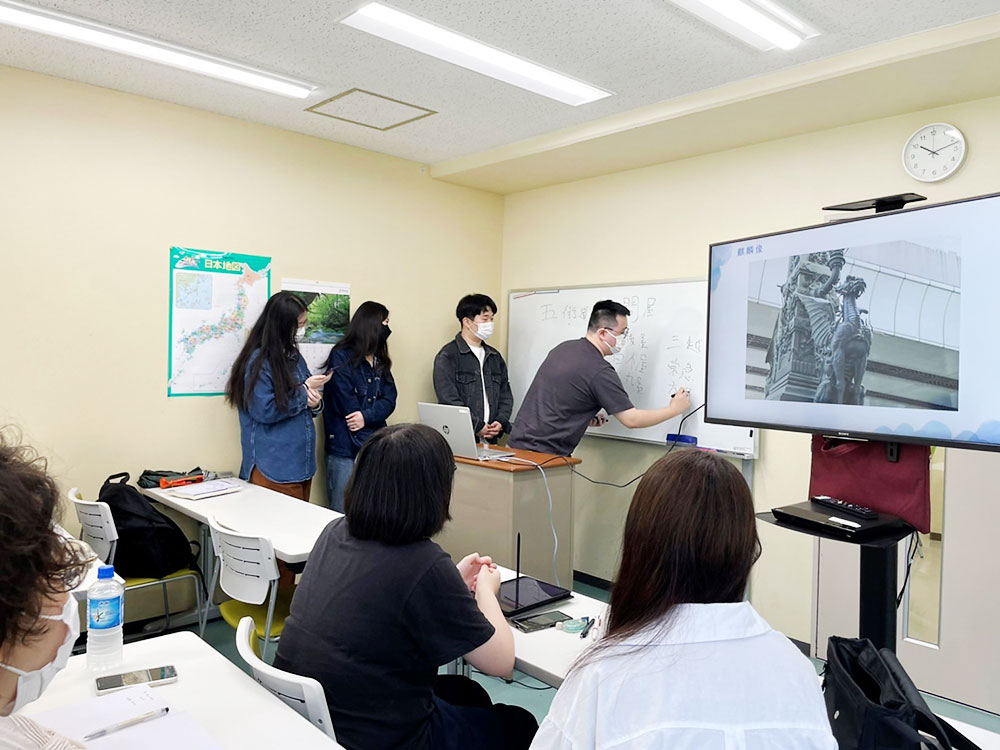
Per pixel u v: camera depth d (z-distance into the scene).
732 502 1.01
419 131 3.79
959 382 1.63
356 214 4.14
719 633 0.97
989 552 2.82
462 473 3.72
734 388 2.21
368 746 1.44
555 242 4.62
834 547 3.25
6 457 0.81
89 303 3.21
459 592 1.48
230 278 3.64
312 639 1.48
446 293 4.63
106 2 2.42
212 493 3.21
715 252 2.27
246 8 2.46
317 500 4.09
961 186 2.96
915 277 1.73
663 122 3.31
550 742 0.99
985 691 2.84
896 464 1.82
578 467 4.44
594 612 1.95
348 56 2.84
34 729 0.94
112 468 3.31
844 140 3.31
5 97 2.95
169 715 1.28
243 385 3.56
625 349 4.20
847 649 1.32
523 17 2.47
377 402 4.10
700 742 0.90
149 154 3.36
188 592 3.67
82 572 0.86
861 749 1.11
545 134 3.80
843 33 2.51
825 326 1.93
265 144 3.74
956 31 2.43
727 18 2.42
